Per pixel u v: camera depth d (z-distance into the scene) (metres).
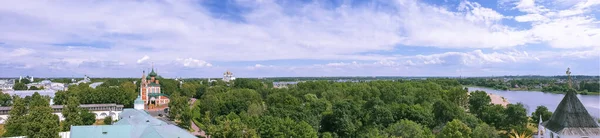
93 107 191.75
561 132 55.62
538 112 153.12
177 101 181.12
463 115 141.62
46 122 102.31
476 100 173.00
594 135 54.84
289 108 154.88
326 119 147.25
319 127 145.62
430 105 171.75
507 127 141.38
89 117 156.38
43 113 111.38
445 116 141.00
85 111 160.38
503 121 142.00
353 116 142.75
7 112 172.00
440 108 143.25
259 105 175.62
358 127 140.12
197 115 191.88
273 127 111.00
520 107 144.50
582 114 56.91
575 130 55.25
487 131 113.75
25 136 106.62
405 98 195.00
